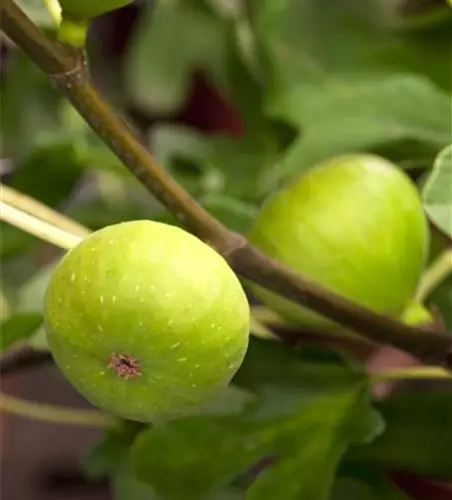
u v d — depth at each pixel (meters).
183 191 0.39
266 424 0.45
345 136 0.51
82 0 0.37
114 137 0.39
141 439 0.45
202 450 0.45
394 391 0.51
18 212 0.43
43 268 0.56
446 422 0.47
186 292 0.36
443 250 0.49
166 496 0.45
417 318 0.44
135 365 0.36
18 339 0.46
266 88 0.56
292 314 0.44
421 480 0.52
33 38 0.38
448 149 0.40
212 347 0.36
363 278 0.43
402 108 0.51
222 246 0.40
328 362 0.46
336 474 0.47
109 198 0.53
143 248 0.36
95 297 0.36
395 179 0.44
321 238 0.43
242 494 0.51
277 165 0.51
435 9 0.57
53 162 0.52
